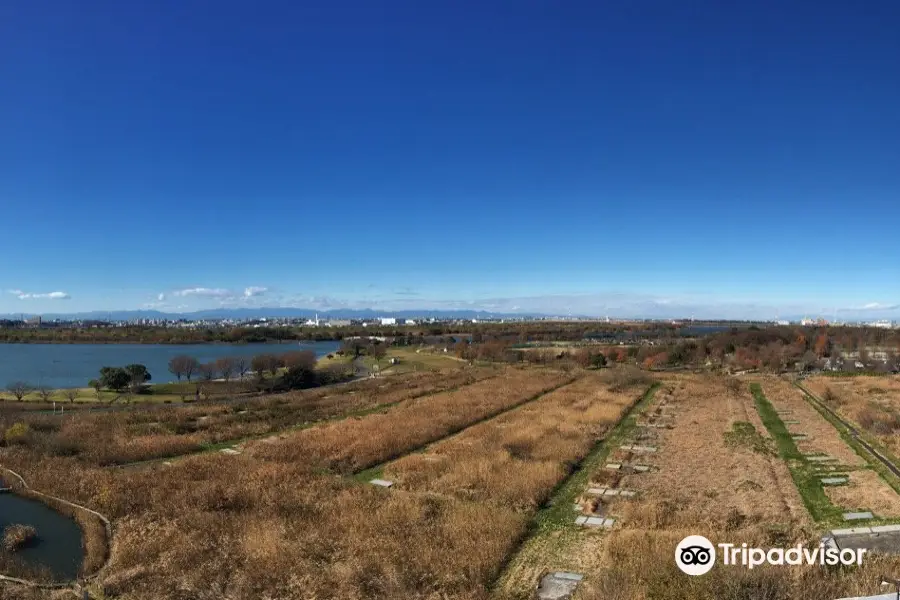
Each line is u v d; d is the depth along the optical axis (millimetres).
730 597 11625
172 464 25578
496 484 21344
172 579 13867
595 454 27672
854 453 27312
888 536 16375
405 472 23625
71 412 39844
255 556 14898
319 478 22828
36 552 16594
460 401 43938
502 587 13750
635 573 13188
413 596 12914
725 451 27766
